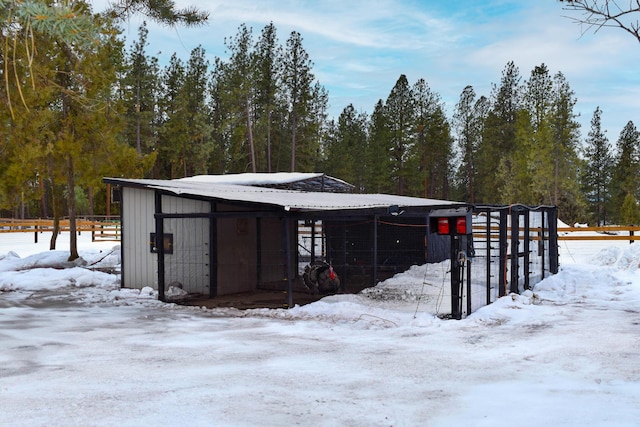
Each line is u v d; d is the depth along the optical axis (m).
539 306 12.62
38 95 17.06
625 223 68.38
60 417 5.32
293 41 58.97
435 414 5.45
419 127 73.19
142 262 16.50
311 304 12.31
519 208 14.45
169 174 68.25
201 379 6.74
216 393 6.14
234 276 15.78
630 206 68.12
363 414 5.45
